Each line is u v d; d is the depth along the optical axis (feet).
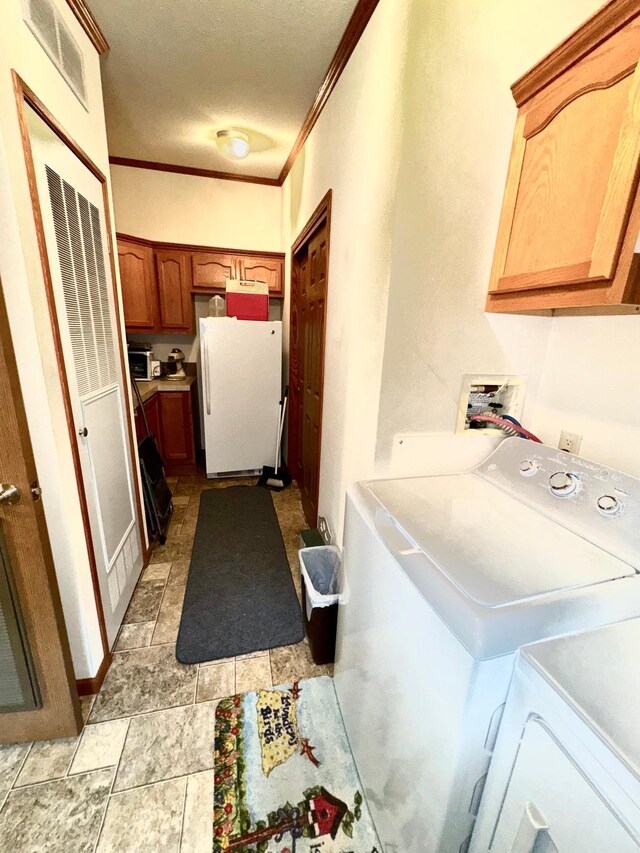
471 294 4.12
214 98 6.99
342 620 4.12
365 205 4.58
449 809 2.22
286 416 11.78
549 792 1.72
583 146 2.91
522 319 4.33
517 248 3.71
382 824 3.17
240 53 5.74
